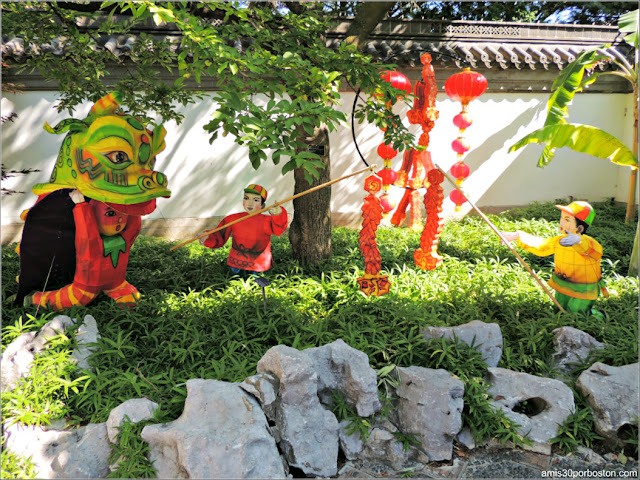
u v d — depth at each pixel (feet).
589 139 15.23
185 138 25.66
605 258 20.11
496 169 29.32
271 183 26.81
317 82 11.50
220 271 17.74
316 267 18.37
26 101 23.80
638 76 21.22
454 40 26.48
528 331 12.58
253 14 15.89
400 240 22.09
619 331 12.77
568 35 27.81
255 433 8.42
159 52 16.84
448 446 9.55
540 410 10.55
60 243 13.53
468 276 16.90
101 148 12.64
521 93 28.84
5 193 23.04
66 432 9.37
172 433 8.55
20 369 10.39
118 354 11.19
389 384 10.35
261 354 11.63
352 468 9.38
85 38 14.99
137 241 22.06
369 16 18.24
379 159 27.66
